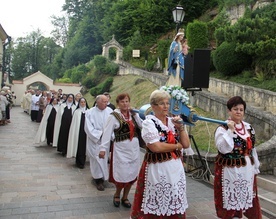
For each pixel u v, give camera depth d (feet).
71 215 13.91
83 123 23.27
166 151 10.08
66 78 128.98
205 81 21.01
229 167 11.53
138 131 15.37
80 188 18.06
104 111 19.39
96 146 18.22
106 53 115.34
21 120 56.75
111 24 130.31
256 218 11.98
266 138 22.93
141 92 64.03
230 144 11.25
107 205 15.34
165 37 104.42
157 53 86.94
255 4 58.59
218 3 92.79
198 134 28.12
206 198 16.74
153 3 110.11
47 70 184.55
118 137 14.79
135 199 10.73
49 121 31.30
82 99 24.64
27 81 104.17
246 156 11.65
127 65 97.40
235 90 35.70
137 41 106.01
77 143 23.81
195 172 21.16
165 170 10.03
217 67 42.83
